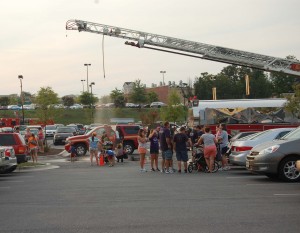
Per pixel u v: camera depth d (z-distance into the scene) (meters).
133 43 34.88
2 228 9.02
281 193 12.82
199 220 9.33
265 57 34.34
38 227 9.05
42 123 53.16
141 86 108.62
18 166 23.97
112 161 24.73
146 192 13.52
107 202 11.83
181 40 34.59
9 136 22.23
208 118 34.94
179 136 19.83
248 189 13.75
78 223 9.33
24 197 13.16
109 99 102.44
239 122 34.72
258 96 95.12
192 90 102.75
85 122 93.31
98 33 34.94
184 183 15.60
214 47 34.47
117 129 32.78
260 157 15.58
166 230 8.51
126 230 8.59
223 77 98.19
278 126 34.03
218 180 16.34
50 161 28.95
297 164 13.02
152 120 64.94
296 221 9.06
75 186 15.39
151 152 20.94
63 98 118.94
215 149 19.61
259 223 8.93
